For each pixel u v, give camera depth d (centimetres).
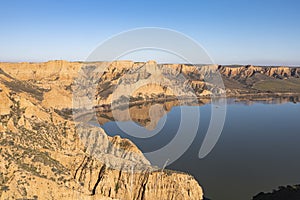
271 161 8925
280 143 11375
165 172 5250
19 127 5412
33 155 4719
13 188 3984
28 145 5053
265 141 11706
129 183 4916
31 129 5581
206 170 7519
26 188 4069
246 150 10212
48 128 5916
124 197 4838
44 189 4203
